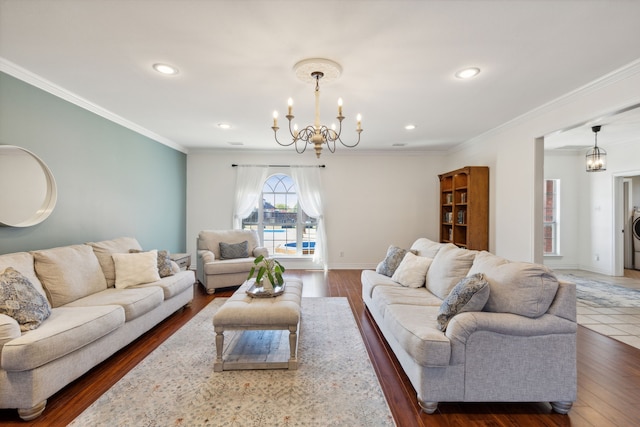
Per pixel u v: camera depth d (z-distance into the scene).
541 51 2.25
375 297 3.04
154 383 2.16
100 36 2.07
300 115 3.87
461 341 1.82
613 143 5.57
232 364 2.36
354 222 6.26
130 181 4.26
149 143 4.73
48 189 2.94
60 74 2.68
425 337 1.83
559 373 1.85
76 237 3.31
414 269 3.18
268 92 3.07
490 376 1.84
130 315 2.60
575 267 6.35
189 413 1.84
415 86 2.91
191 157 6.10
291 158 6.19
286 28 1.97
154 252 3.52
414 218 6.29
